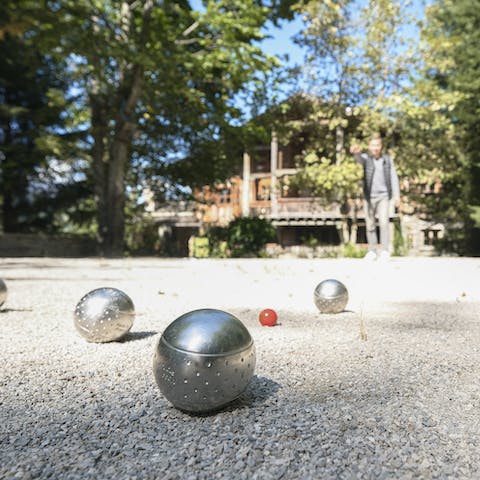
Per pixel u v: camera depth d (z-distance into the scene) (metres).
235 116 21.42
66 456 1.78
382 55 20.33
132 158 26.36
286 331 4.18
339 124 21.78
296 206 31.62
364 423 2.08
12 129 26.08
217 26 17.75
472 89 24.34
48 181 26.98
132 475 1.63
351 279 9.08
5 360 3.19
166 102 21.38
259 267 12.73
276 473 1.64
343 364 3.08
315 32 20.52
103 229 22.58
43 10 16.11
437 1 25.09
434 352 3.40
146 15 18.72
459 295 6.78
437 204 27.67
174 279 9.34
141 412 2.24
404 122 20.95
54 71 24.55
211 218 38.22
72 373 2.90
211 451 1.81
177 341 2.19
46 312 5.20
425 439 1.92
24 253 22.55
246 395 2.47
